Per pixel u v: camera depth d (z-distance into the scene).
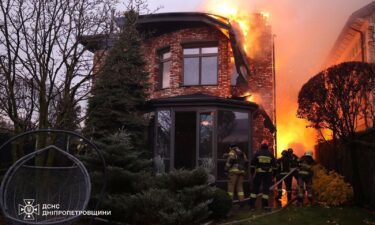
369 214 10.23
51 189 7.40
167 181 9.38
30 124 9.79
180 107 14.22
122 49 11.21
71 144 12.10
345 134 11.77
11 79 9.67
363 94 11.52
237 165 11.66
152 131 14.73
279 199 12.60
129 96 13.53
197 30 16.42
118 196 9.17
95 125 13.06
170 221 8.31
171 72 16.48
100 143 9.73
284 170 12.73
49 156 9.59
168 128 14.28
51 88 9.52
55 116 10.17
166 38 16.97
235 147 11.92
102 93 12.96
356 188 11.70
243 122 14.40
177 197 8.92
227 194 9.88
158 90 16.86
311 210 10.62
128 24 11.12
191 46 16.61
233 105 14.19
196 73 16.42
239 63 16.00
